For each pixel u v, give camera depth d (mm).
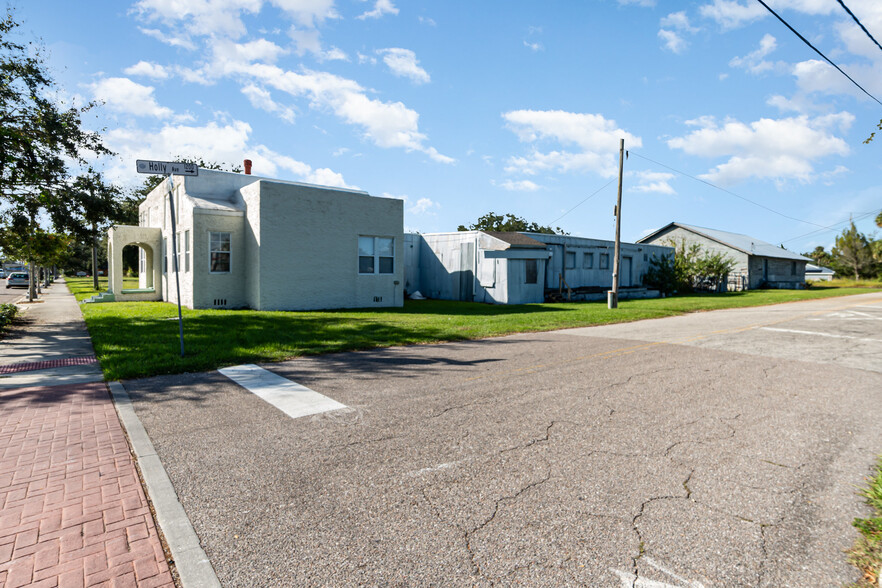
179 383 6344
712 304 21281
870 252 58719
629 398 5699
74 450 4055
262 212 15398
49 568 2494
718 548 2672
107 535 2805
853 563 2543
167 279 19906
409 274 25547
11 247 18859
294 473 3623
